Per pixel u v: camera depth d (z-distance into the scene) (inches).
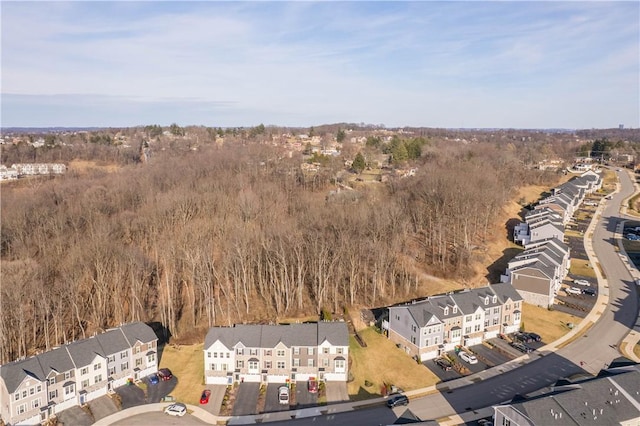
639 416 1979.6
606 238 5324.8
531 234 4864.7
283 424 2325.3
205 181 5925.2
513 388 2586.1
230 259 3599.9
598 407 1977.1
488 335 3176.7
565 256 4256.9
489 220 5344.5
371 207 4731.8
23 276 3363.7
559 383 2255.2
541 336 3189.0
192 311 3442.4
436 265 4247.0
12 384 2292.1
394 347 3048.7
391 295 3747.5
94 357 2568.9
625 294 3873.0
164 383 2721.5
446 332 2994.6
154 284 3922.2
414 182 5851.4
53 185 5969.5
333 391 2623.0
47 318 3122.5
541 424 1871.3
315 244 3673.7
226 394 2608.3
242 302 3639.3
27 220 4618.6
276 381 2738.7
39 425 2337.6
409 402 2488.9
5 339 2903.5
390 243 4116.6
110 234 4281.5
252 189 5472.4
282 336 2768.2
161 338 3262.8
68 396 2475.4
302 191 5900.6
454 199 4904.0
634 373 2171.5
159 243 4116.6
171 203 4744.1
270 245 3759.8
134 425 2335.1
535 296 3659.0
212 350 2714.1
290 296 3612.2
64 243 4224.9
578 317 3472.0
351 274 3572.8
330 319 3307.1
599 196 7273.6
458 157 7677.2
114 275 3597.4
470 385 2630.4
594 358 2891.2
